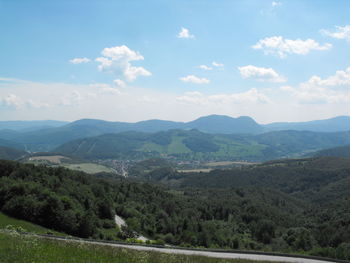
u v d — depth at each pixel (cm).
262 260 2575
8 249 1488
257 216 11919
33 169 10200
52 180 9450
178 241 8438
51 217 6612
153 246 3234
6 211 6631
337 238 7719
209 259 2180
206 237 8450
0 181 8025
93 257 1628
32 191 7544
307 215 12800
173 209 11456
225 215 12900
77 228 6806
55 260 1428
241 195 17062
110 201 9600
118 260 1664
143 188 14125
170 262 1830
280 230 10425
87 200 8825
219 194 16950
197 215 11856
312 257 3036
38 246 1669
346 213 9981
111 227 8281
